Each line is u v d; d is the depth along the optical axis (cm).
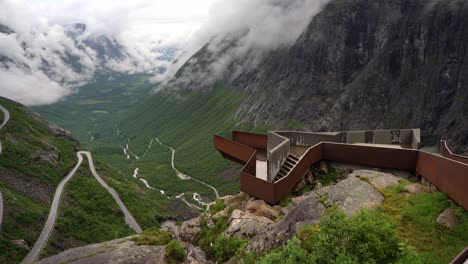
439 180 1457
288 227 1441
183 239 2033
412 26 19650
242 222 1741
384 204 1377
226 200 2119
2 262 7231
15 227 8381
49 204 10394
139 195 13500
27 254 7744
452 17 17812
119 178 14862
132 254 1806
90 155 15712
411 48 19588
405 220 1266
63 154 14562
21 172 11419
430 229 1196
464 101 16462
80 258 1800
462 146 15662
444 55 17800
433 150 2198
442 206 1298
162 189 19862
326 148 2075
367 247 1043
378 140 2338
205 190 19525
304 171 1973
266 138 2755
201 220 2094
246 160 2500
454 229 1170
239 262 1489
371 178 1584
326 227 1127
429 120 17675
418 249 1120
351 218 1223
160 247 1898
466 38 17125
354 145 1967
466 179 1227
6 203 9069
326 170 2028
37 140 13988
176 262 1755
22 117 15800
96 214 10850
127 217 11194
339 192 1488
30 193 10525
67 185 11894
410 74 19550
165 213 12706
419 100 18500
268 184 1830
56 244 8425
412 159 1778
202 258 1773
